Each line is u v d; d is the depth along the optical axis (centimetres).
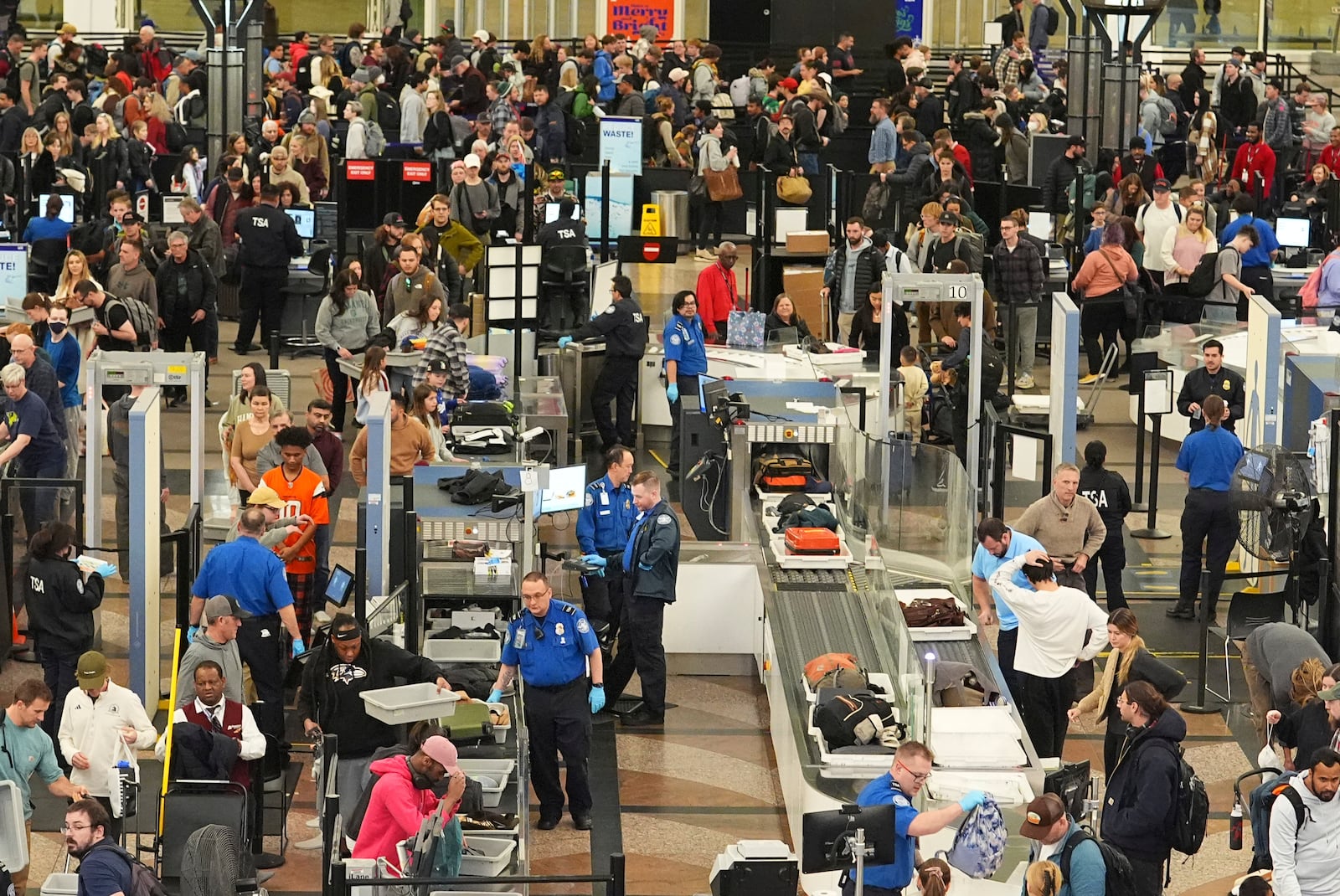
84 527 3838
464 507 3631
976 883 2977
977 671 3450
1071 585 3622
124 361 3947
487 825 2956
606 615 3862
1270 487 3947
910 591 3862
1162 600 4391
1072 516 3656
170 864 2809
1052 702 3391
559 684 3259
